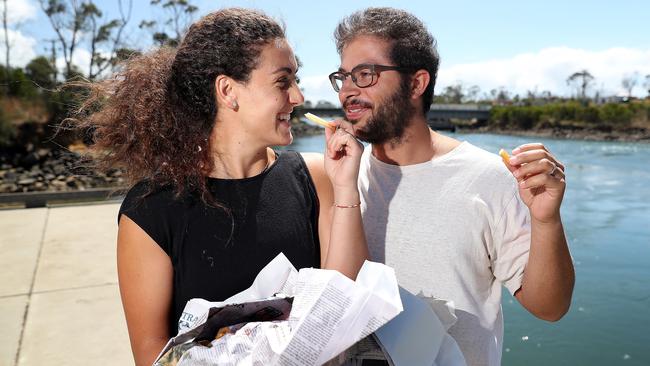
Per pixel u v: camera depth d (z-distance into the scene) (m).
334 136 1.29
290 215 1.27
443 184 1.46
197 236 1.17
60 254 5.00
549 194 1.16
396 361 0.99
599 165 23.28
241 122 1.22
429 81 1.47
